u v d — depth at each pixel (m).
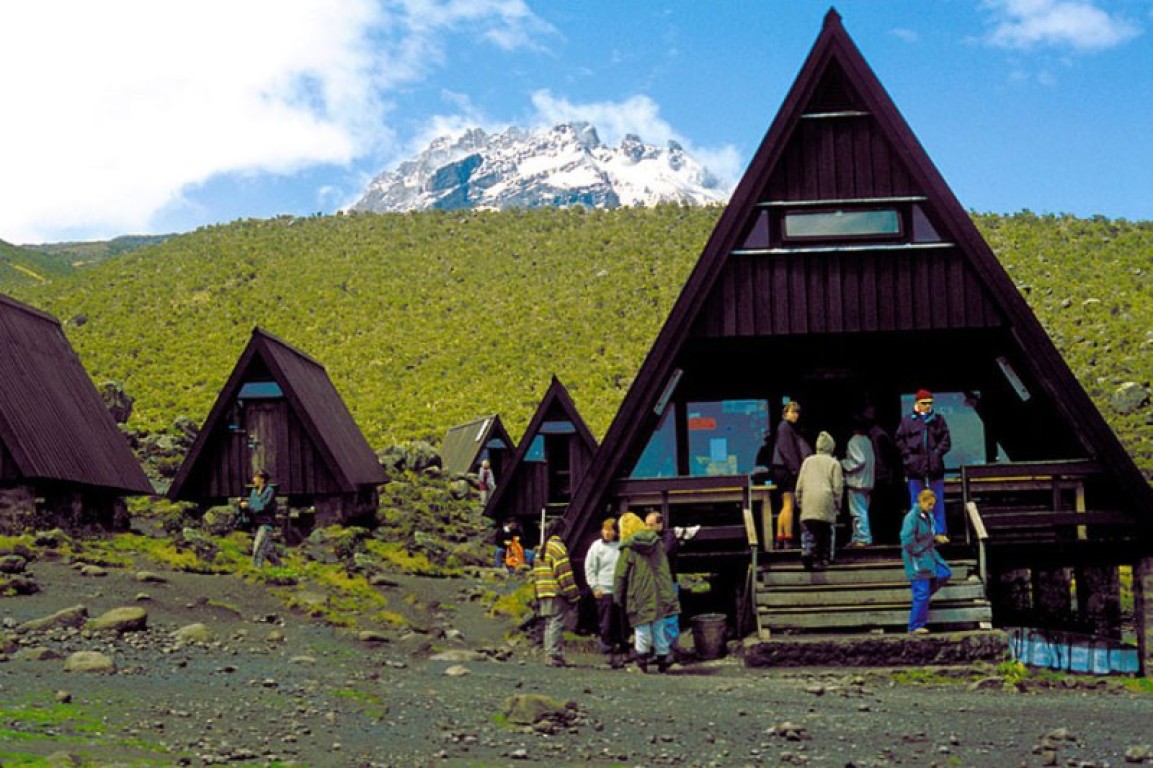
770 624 16.84
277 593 19.31
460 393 112.44
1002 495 20.81
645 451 21.09
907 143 19.77
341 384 117.88
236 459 32.50
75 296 144.62
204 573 20.42
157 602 17.09
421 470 49.53
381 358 126.12
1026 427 20.86
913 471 17.81
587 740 10.12
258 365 32.91
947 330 19.77
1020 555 19.64
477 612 21.19
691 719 11.28
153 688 11.04
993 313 19.66
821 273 19.83
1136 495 18.73
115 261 161.50
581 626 19.17
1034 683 14.61
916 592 16.31
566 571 16.28
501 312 139.50
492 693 12.37
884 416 21.33
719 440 21.17
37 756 7.65
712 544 20.53
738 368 21.30
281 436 32.53
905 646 15.91
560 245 161.25
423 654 15.91
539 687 13.09
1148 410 66.44
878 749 10.05
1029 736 10.72
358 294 147.62
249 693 11.19
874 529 21.06
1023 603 25.03
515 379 115.75
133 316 138.50
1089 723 11.47
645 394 19.36
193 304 143.38
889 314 19.73
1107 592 21.38
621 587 15.70
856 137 20.00
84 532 22.59
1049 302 102.00
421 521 37.34
